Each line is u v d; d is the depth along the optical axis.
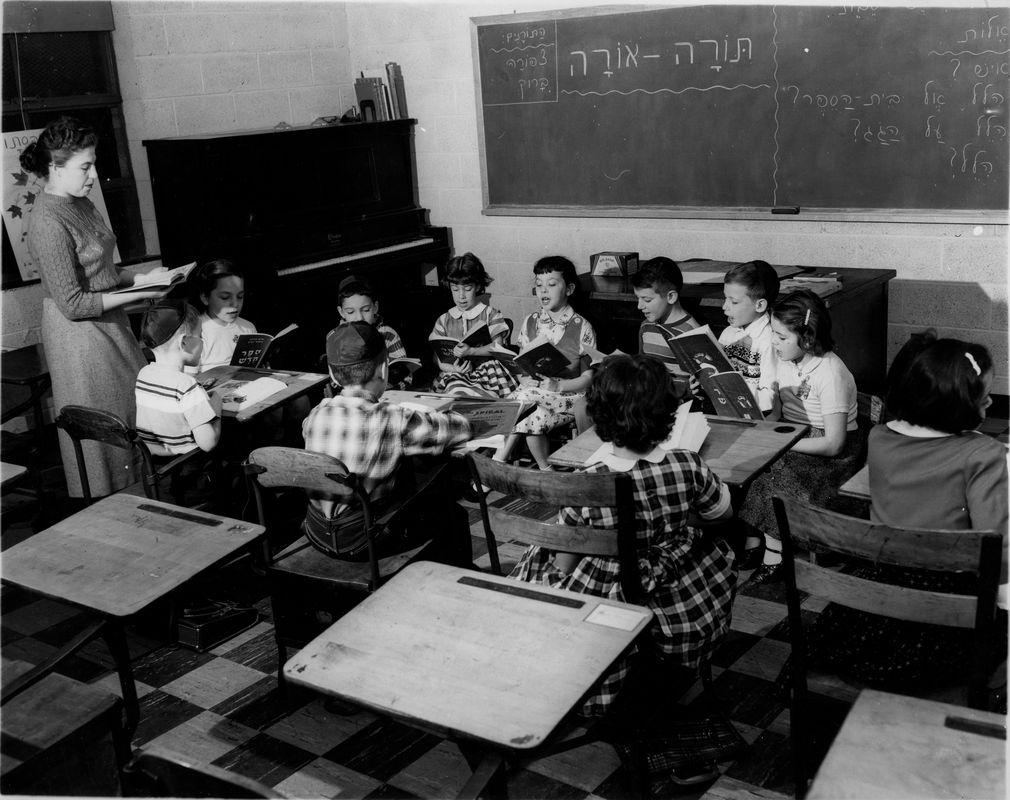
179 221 5.43
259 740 2.63
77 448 3.08
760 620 3.08
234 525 2.35
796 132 5.11
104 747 1.99
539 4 5.77
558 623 1.82
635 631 1.79
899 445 2.17
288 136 5.61
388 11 6.36
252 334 3.86
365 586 2.55
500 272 6.47
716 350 3.07
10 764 1.81
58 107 5.21
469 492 3.69
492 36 5.98
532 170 6.11
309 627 2.79
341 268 5.78
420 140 6.51
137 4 5.44
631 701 2.23
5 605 3.46
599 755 2.47
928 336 2.24
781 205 5.26
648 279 3.73
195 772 1.46
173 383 3.20
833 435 3.08
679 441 2.69
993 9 4.44
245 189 5.45
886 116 4.84
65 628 3.30
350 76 6.68
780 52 5.04
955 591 2.14
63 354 3.80
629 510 2.09
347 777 2.46
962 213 4.76
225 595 3.32
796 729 2.14
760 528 3.27
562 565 2.31
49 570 2.17
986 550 1.78
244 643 3.15
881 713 1.53
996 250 4.74
